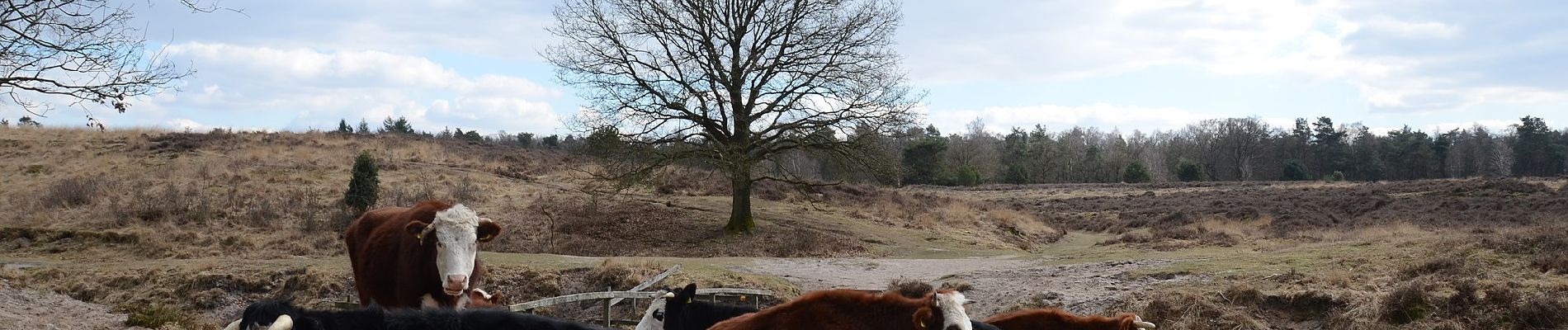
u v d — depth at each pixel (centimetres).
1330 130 11575
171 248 2716
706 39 3092
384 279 944
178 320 1216
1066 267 1969
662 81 3070
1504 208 3644
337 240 2844
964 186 7925
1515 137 11962
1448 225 3031
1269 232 3047
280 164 4019
